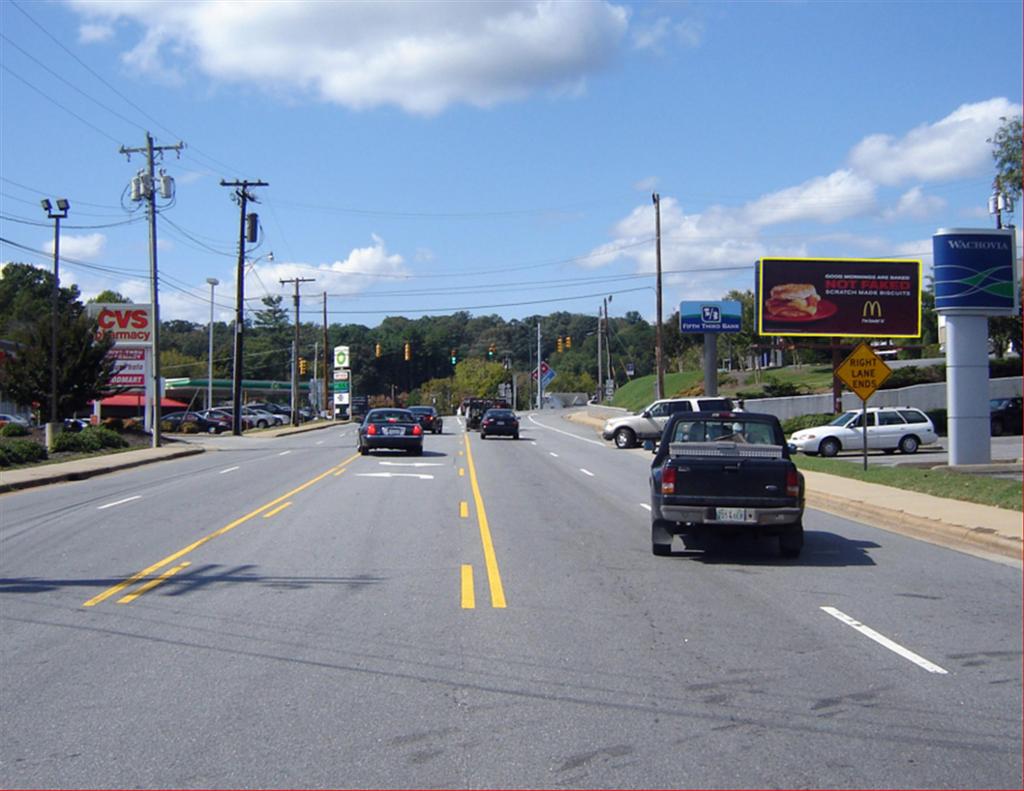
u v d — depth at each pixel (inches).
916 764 227.5
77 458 1306.6
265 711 264.4
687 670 305.1
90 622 369.7
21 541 583.5
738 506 503.8
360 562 499.2
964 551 553.0
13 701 274.5
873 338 1776.6
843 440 1364.4
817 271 1755.7
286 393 4766.2
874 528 655.8
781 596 421.7
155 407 1588.3
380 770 222.2
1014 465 989.8
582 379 5738.2
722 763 227.1
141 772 221.9
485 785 213.8
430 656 319.6
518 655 321.1
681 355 3816.4
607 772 221.3
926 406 2000.5
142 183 1578.5
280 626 361.1
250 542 566.9
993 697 280.2
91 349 1724.9
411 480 983.6
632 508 749.9
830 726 253.9
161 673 301.3
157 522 660.7
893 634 354.6
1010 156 1466.5
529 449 1556.3
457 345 6894.7
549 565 493.7
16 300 3831.2
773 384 2242.9
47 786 214.5
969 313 999.6
